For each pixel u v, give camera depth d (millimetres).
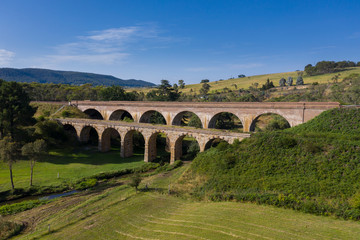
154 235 20484
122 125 52562
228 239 18406
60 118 64875
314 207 21688
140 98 104188
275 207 23359
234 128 78750
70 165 46406
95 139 65188
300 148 31438
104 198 31047
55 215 27188
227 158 33250
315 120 40938
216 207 24797
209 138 42594
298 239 17625
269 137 35312
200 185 31297
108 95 90688
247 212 22781
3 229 23766
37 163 45750
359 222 19344
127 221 23734
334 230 18359
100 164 47656
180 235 19828
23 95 55531
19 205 29844
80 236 21391
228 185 29234
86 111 78375
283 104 46844
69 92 105000
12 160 33656
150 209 26234
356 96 66438
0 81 58125
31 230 24234
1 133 50844
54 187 36031
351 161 27109
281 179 27672
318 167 27859
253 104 50125
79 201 31078
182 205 26984
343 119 37844
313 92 88125
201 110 56875
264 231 19078
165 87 106188
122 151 52750
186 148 58156
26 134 52406
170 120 61531
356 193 22391
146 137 49469
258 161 31938
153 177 39031
